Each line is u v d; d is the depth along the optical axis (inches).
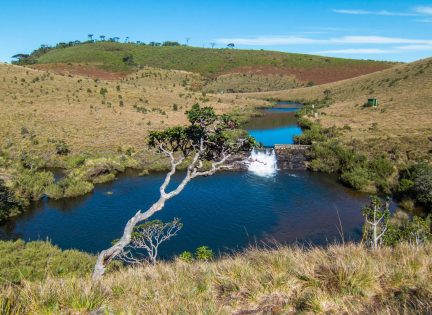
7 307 217.5
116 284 286.4
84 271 791.1
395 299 228.4
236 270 289.7
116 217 1507.1
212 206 1609.3
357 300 232.1
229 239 1301.7
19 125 2765.7
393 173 1878.7
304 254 311.1
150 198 1720.0
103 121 3147.1
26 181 1733.5
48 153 2320.4
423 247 316.5
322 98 5383.9
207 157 452.8
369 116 3373.5
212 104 4608.8
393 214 1417.3
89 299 244.4
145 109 3759.8
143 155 2338.8
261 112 4525.1
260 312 233.9
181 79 6973.4
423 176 1606.8
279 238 1304.1
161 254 1170.0
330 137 2637.8
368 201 1659.7
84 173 1955.0
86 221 1471.5
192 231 1362.0
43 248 916.6
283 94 6264.8
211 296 255.0
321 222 1440.7
